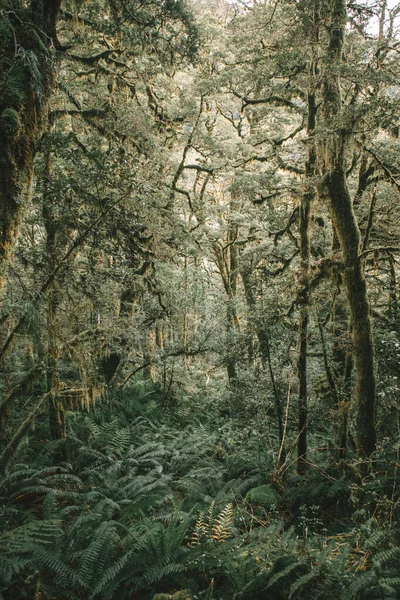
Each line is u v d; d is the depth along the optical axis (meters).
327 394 8.95
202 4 14.95
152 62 9.73
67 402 7.90
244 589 3.97
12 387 6.68
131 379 13.02
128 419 11.09
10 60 4.11
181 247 12.48
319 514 6.65
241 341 10.09
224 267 17.89
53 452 7.54
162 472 8.48
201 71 12.11
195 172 16.42
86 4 7.55
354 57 8.09
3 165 3.89
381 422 7.98
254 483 8.04
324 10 7.39
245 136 14.92
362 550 4.50
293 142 12.46
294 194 8.33
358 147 7.38
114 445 8.92
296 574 3.99
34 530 4.73
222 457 9.77
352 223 6.94
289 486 7.62
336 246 9.30
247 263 13.70
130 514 6.01
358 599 3.66
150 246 10.61
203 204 13.53
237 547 4.62
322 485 6.89
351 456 7.93
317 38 7.77
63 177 6.44
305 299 8.07
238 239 17.14
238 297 16.80
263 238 13.68
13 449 6.42
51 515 5.37
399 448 6.49
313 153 8.23
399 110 6.20
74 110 8.44
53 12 4.70
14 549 4.18
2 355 5.63
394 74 7.41
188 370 15.79
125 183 7.11
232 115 15.37
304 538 5.62
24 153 4.09
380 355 7.21
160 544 4.52
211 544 4.72
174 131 12.98
